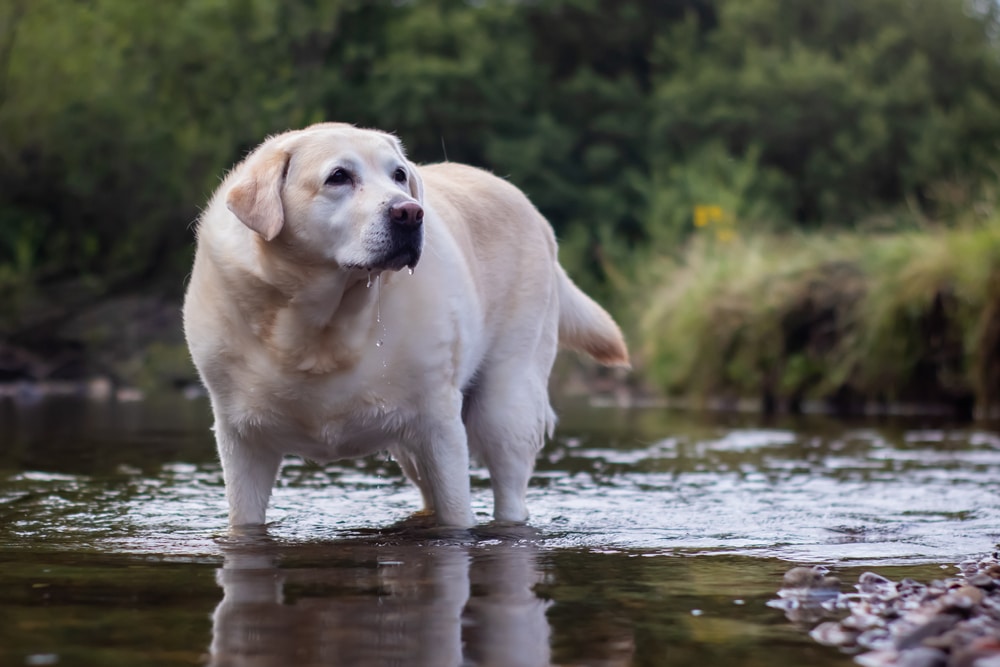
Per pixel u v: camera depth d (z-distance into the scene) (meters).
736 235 18.59
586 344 6.77
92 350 20.97
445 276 5.32
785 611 3.62
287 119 23.81
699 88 34.59
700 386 16.30
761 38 38.03
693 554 4.66
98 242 22.39
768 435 10.50
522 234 6.14
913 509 6.02
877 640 3.28
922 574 4.26
